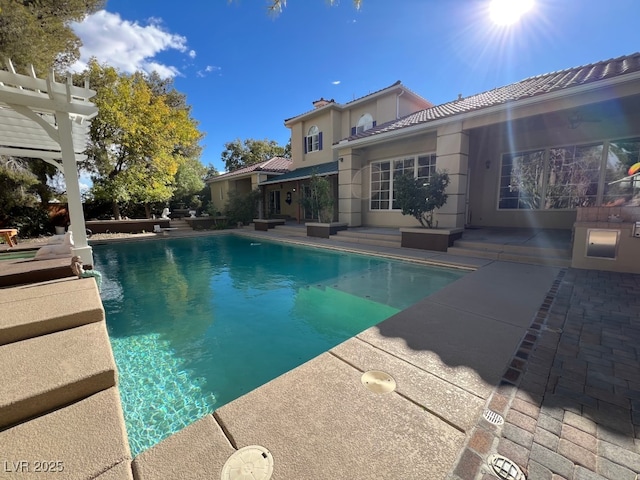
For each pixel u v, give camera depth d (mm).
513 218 10594
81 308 3268
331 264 8508
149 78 24109
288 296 5930
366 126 15797
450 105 11148
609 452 1690
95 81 14688
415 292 5797
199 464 1610
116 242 13719
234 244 13039
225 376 3260
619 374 2438
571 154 9242
